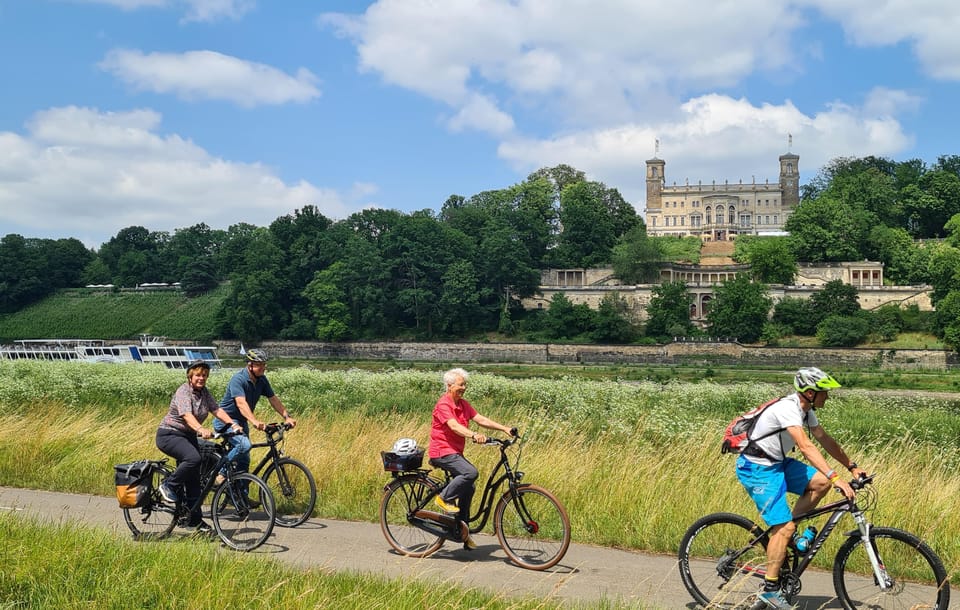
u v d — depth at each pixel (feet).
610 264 550.36
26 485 59.72
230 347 511.40
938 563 30.53
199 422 46.14
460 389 41.04
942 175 631.97
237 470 47.16
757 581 33.22
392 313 508.53
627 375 338.75
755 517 45.27
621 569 38.58
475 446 61.11
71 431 72.49
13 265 628.69
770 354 428.15
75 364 167.94
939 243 557.74
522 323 492.95
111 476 60.18
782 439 32.68
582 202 601.21
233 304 516.73
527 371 369.91
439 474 53.57
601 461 57.06
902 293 485.56
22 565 33.96
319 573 34.68
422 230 510.58
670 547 41.96
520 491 39.63
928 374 348.18
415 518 41.24
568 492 50.55
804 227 559.79
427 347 482.69
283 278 519.19
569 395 122.52
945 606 29.91
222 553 37.50
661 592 35.14
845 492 30.99
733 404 126.21
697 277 536.01
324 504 51.19
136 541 40.83
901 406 135.85
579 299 511.81
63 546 36.35
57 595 31.42
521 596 33.12
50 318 602.85
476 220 579.48
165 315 578.66
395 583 33.27
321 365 430.61
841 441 82.74
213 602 30.91
